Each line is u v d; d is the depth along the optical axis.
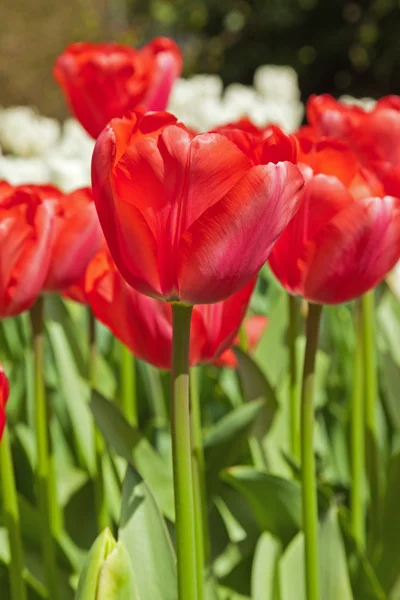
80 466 1.49
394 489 1.25
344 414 1.48
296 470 1.27
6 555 1.24
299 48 9.88
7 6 7.41
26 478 1.37
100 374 1.44
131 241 0.95
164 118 0.96
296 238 1.02
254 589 1.18
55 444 1.49
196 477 1.08
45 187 1.16
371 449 1.29
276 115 3.04
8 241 1.05
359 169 1.06
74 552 1.30
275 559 1.20
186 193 0.94
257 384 1.25
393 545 1.25
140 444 1.16
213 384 1.57
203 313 1.05
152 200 0.94
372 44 9.74
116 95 1.37
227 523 1.33
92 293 1.07
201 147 0.93
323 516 1.18
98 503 1.24
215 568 1.27
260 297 2.07
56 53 7.57
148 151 0.94
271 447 1.33
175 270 0.95
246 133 0.98
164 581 1.05
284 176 0.94
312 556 1.08
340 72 10.07
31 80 7.50
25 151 3.00
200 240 0.94
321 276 1.03
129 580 0.95
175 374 0.97
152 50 1.47
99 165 0.94
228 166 0.94
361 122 1.19
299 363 1.42
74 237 1.12
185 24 10.34
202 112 2.90
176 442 0.98
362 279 1.03
